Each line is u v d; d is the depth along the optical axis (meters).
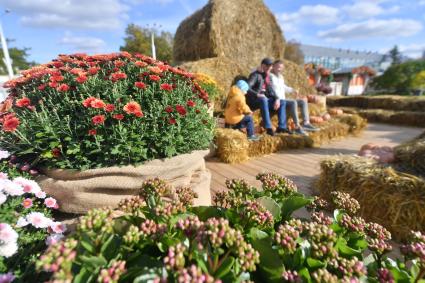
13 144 1.57
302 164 3.46
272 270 0.75
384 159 2.21
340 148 4.45
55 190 1.44
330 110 6.64
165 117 1.68
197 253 0.71
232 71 5.58
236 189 1.17
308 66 16.88
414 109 8.89
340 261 0.77
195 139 1.84
